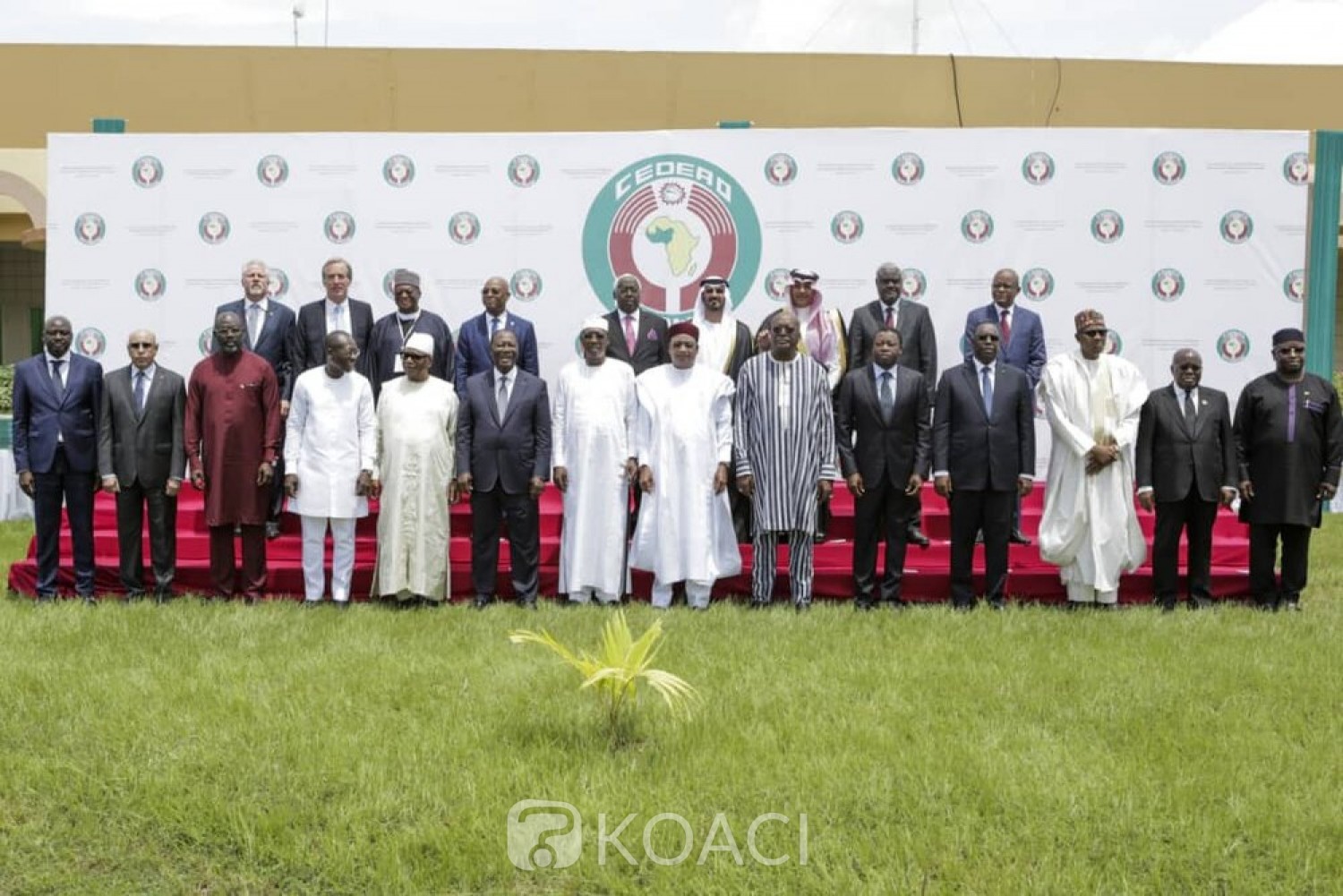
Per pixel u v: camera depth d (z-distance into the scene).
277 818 4.45
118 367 9.60
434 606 7.97
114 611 7.54
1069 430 7.98
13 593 8.47
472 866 4.14
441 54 16.08
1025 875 4.05
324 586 8.31
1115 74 16.12
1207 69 16.12
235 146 9.52
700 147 9.47
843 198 9.42
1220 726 5.39
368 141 9.52
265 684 5.89
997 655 6.51
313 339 8.59
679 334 8.03
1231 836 4.34
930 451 7.97
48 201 9.55
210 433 7.95
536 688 5.86
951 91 16.12
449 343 8.71
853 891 3.94
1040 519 8.60
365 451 7.98
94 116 16.02
